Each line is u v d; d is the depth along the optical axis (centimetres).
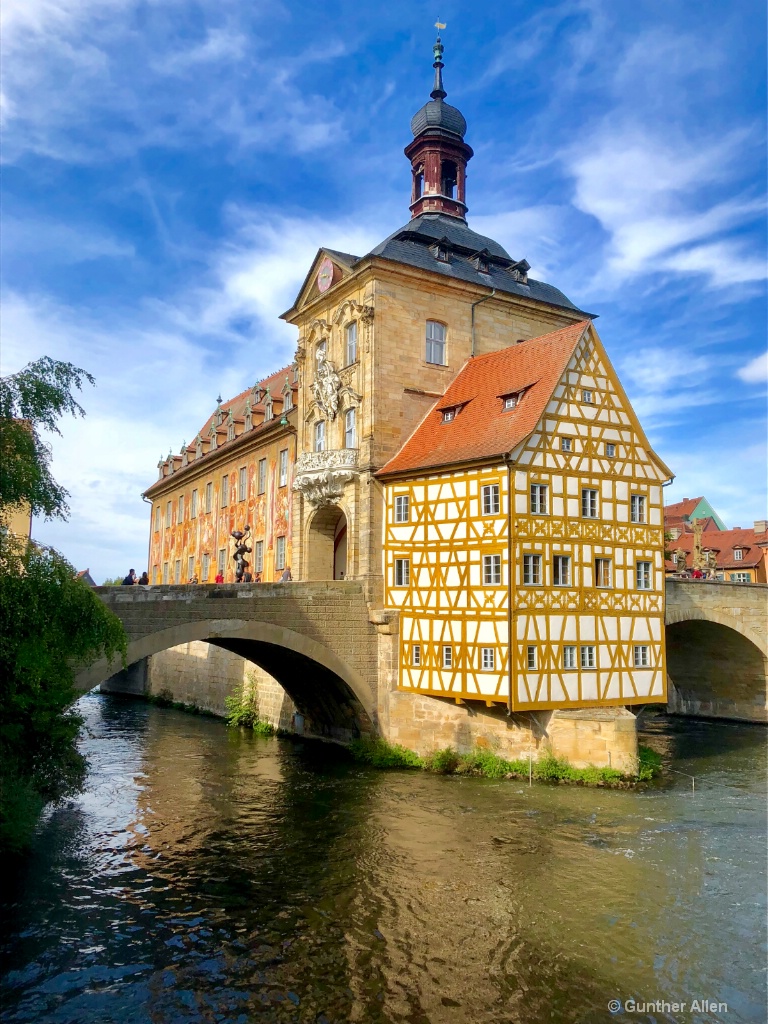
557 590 2427
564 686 2414
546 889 1558
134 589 2294
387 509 2802
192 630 2398
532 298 3284
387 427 2920
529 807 2123
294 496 3425
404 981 1218
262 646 2662
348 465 2961
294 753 2955
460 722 2552
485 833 1911
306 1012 1136
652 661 2614
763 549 6359
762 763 2827
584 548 2500
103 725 3719
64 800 2164
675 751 3083
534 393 2556
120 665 2225
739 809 2120
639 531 2644
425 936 1365
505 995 1173
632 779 2345
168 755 2936
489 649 2394
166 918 1448
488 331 3222
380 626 2736
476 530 2472
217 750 3038
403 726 2670
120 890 1580
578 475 2514
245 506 4219
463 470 2534
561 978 1220
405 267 2984
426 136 3506
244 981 1224
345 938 1361
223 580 4322
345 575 3231
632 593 2597
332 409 3133
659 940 1340
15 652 1575
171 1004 1163
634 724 2366
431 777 2478
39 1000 1173
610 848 1795
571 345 2589
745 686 3925
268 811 2134
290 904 1506
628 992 1178
